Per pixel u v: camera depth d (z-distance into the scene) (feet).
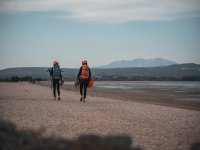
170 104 94.68
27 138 15.12
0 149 13.91
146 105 81.51
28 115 54.49
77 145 14.40
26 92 129.70
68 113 58.29
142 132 42.47
